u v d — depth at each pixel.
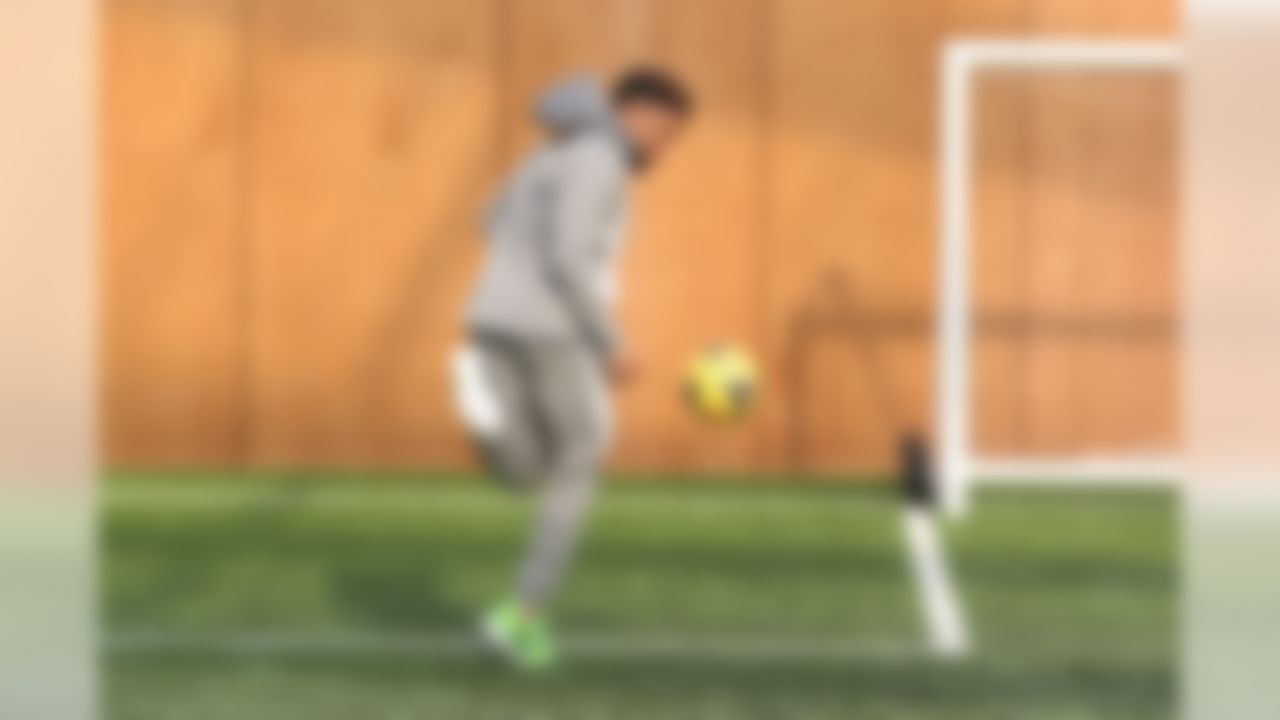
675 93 6.74
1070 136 11.78
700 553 9.41
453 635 7.47
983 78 11.78
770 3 11.80
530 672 6.79
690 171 11.84
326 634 7.48
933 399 11.88
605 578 8.77
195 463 12.07
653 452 11.90
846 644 7.34
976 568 9.05
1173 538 9.88
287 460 12.07
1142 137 11.76
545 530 6.82
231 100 11.98
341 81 11.98
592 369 6.74
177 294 12.03
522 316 6.69
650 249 11.85
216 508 10.64
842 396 11.91
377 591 8.41
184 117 11.98
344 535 9.84
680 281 11.88
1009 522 10.34
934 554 9.41
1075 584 8.66
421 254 12.02
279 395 12.05
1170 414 11.87
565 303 6.66
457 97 11.96
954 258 10.55
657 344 11.88
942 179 10.77
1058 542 9.77
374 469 12.05
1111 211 11.80
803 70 11.84
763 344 11.90
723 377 9.80
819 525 10.25
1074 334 11.85
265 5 11.96
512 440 6.84
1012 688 6.57
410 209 12.01
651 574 8.88
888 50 11.82
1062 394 11.88
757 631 7.58
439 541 9.66
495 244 6.85
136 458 12.09
